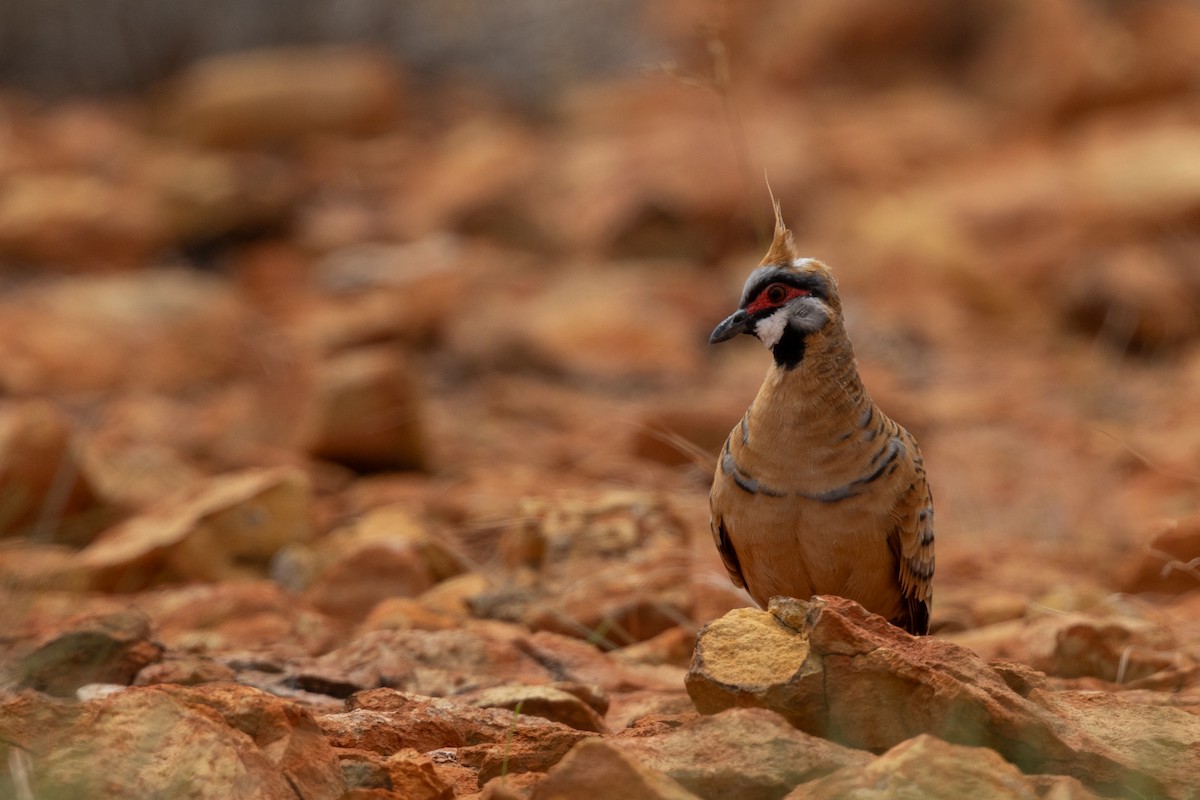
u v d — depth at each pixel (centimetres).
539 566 1029
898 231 2630
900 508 723
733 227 2728
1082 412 1850
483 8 3997
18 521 1225
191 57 3816
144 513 1219
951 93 3606
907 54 3691
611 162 2984
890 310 2384
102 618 763
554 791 508
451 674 783
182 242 2666
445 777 609
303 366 1688
